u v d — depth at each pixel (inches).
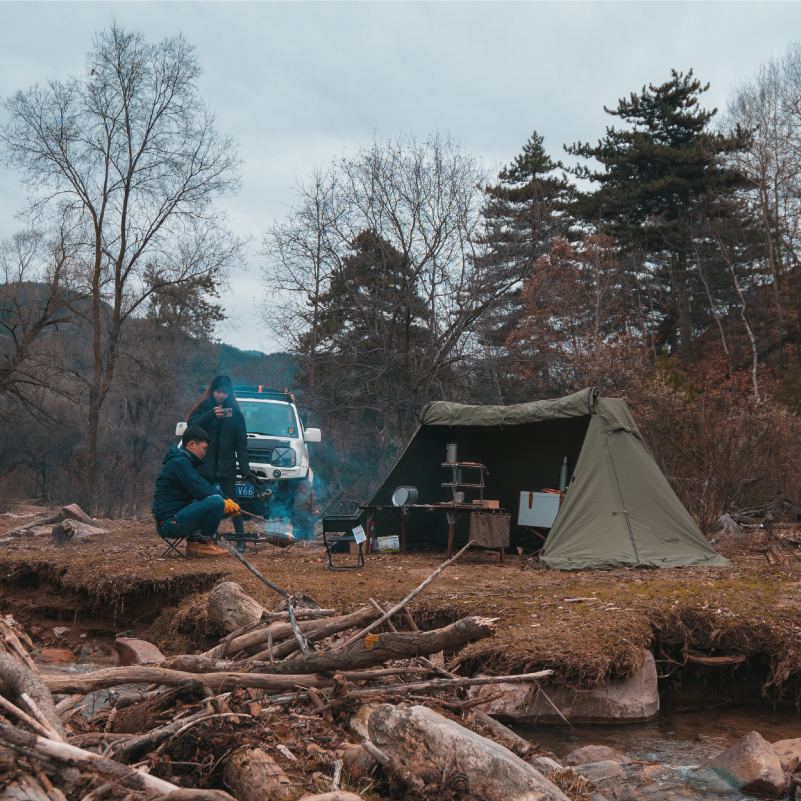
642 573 297.0
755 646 207.8
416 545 423.5
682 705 201.9
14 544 413.4
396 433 842.2
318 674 141.3
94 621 285.0
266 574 289.6
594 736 175.5
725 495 442.9
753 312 1428.4
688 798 140.1
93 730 131.2
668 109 1347.2
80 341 984.9
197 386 1237.7
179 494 338.6
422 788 104.9
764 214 1277.1
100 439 1075.3
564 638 192.4
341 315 831.1
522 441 411.5
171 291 909.8
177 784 110.5
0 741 98.5
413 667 151.8
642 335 1161.4
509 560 358.3
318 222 794.2
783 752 155.5
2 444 1036.5
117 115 792.3
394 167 780.0
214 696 129.6
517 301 920.9
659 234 1376.7
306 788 106.5
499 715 176.7
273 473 451.2
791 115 1196.5
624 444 349.1
